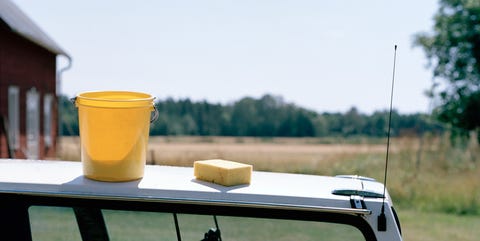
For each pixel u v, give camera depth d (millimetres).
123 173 2199
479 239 9539
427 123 34438
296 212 2088
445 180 15109
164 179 2281
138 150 2234
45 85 20109
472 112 32406
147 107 2246
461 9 33688
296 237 5449
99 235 2633
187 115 60656
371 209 2070
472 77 33406
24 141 17250
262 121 61156
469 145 18672
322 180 2451
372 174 17438
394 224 2057
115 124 2162
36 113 18625
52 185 2145
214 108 61094
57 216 6410
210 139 58312
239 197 2105
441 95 34000
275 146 50938
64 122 36250
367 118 52250
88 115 2180
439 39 33719
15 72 16594
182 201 2094
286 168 20266
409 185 14461
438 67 34094
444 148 18672
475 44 33219
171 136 60031
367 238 2057
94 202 2131
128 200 2115
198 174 2312
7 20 14023
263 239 4859
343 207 2078
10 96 16141
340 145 47500
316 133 59469
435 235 9766
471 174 15820
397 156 19031
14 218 2129
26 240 2135
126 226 4531
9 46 16078
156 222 4039
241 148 47094
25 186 2145
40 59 19469
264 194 2113
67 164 2588
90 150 2193
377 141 43562
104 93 2471
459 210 12477
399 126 38000
